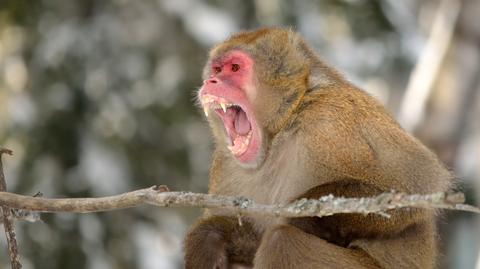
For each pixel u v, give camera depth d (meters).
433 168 14.70
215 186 16.42
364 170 14.40
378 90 38.59
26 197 12.50
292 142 15.30
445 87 31.27
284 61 15.52
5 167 31.47
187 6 36.50
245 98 15.63
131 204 12.02
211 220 15.60
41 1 33.75
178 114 34.28
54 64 33.22
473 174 32.91
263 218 15.34
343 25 37.47
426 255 15.05
